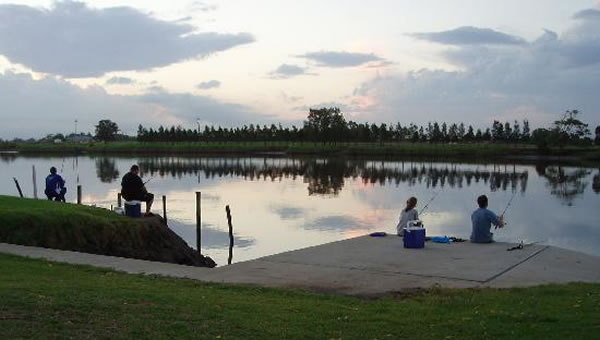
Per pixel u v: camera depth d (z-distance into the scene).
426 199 42.72
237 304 8.39
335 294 9.52
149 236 18.61
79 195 30.58
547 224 30.67
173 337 6.71
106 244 17.16
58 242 16.06
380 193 47.38
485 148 117.94
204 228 29.25
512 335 6.92
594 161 96.94
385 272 11.12
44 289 8.62
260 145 149.75
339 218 32.69
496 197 44.22
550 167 83.44
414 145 138.12
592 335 6.77
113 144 163.00
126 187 19.66
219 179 63.06
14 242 15.27
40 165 88.06
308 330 7.22
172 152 144.88
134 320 7.24
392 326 7.45
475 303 8.58
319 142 153.88
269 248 24.02
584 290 9.30
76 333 6.66
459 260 12.19
